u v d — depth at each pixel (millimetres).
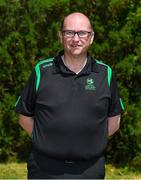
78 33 2908
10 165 6004
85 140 2912
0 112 5918
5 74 5863
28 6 5715
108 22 5719
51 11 5727
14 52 5824
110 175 5723
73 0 5707
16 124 5953
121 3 5547
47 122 2912
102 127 2961
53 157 2938
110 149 6000
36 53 5840
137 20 5586
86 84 2938
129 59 5648
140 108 5730
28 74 5836
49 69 2965
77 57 2949
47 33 5824
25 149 6145
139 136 5730
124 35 5609
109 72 3016
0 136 5957
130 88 5824
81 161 2953
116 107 3092
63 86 2930
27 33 5773
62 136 2902
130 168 5883
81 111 2904
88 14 5727
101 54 5762
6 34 5785
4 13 5711
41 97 2941
